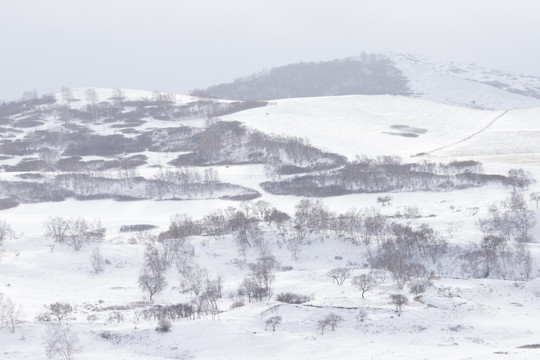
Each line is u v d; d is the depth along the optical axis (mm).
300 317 134500
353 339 124375
